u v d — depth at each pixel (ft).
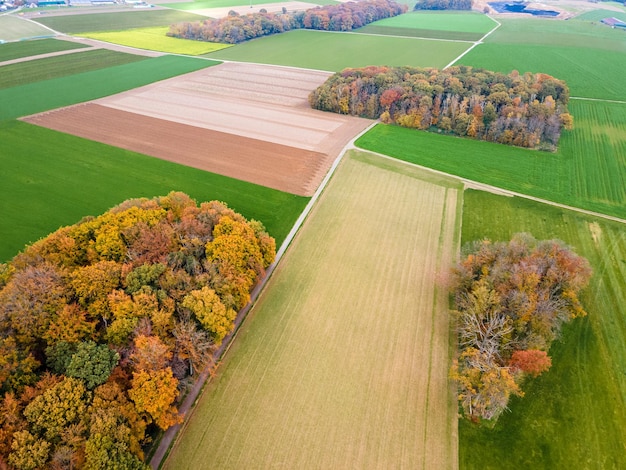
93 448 103.04
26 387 112.37
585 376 144.56
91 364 117.91
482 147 300.61
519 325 147.23
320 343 156.25
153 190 241.55
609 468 120.98
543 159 283.38
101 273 141.49
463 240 208.44
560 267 162.61
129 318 132.46
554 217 225.15
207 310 139.13
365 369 147.43
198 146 294.46
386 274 187.73
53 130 310.86
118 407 112.68
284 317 166.40
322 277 185.68
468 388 130.72
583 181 258.57
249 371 146.30
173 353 134.41
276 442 126.72
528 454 124.26
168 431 128.88
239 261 162.61
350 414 134.10
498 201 238.27
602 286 180.65
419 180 258.37
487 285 157.58
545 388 140.87
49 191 236.84
